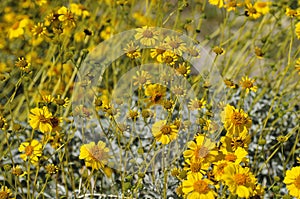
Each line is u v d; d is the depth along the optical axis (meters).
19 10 2.47
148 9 2.38
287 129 2.29
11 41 2.44
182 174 1.77
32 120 1.82
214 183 1.77
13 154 2.13
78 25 2.31
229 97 2.33
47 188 2.08
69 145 2.19
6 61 2.40
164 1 2.38
